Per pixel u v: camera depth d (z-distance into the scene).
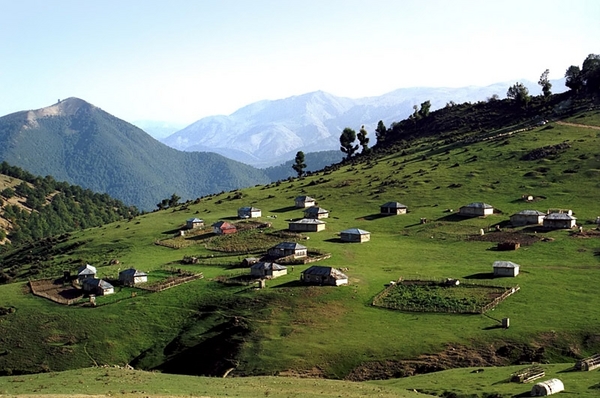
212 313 122.94
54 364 110.44
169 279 146.00
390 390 77.62
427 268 144.75
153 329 120.44
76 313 128.88
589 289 122.06
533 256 149.88
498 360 95.06
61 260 186.25
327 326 111.62
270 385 80.38
